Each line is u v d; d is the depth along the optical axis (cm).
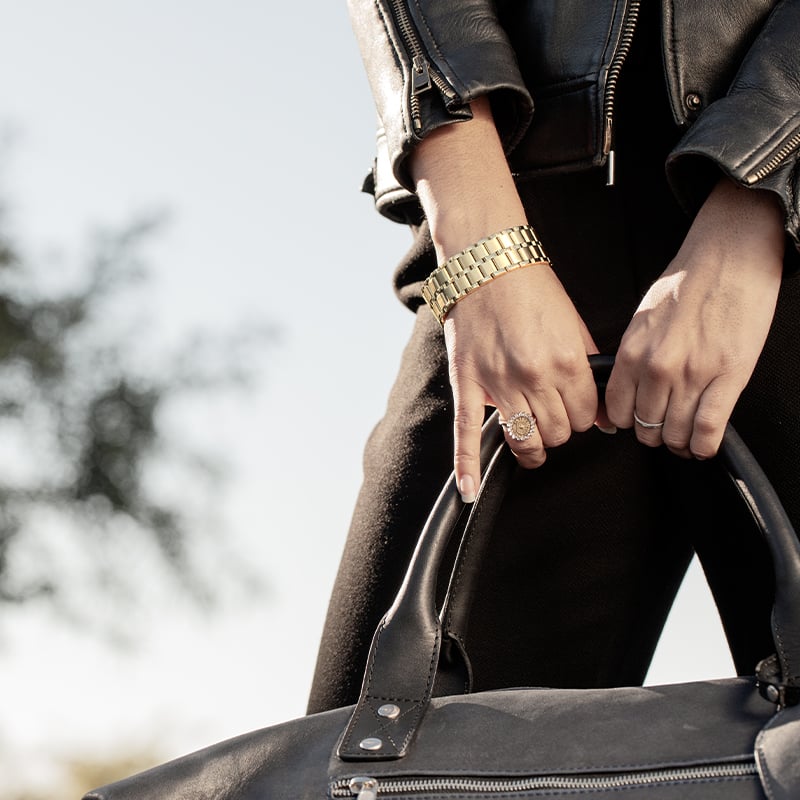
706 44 121
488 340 117
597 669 135
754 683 99
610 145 122
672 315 114
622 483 132
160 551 966
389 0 128
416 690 103
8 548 951
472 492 113
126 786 100
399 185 134
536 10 126
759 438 125
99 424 994
